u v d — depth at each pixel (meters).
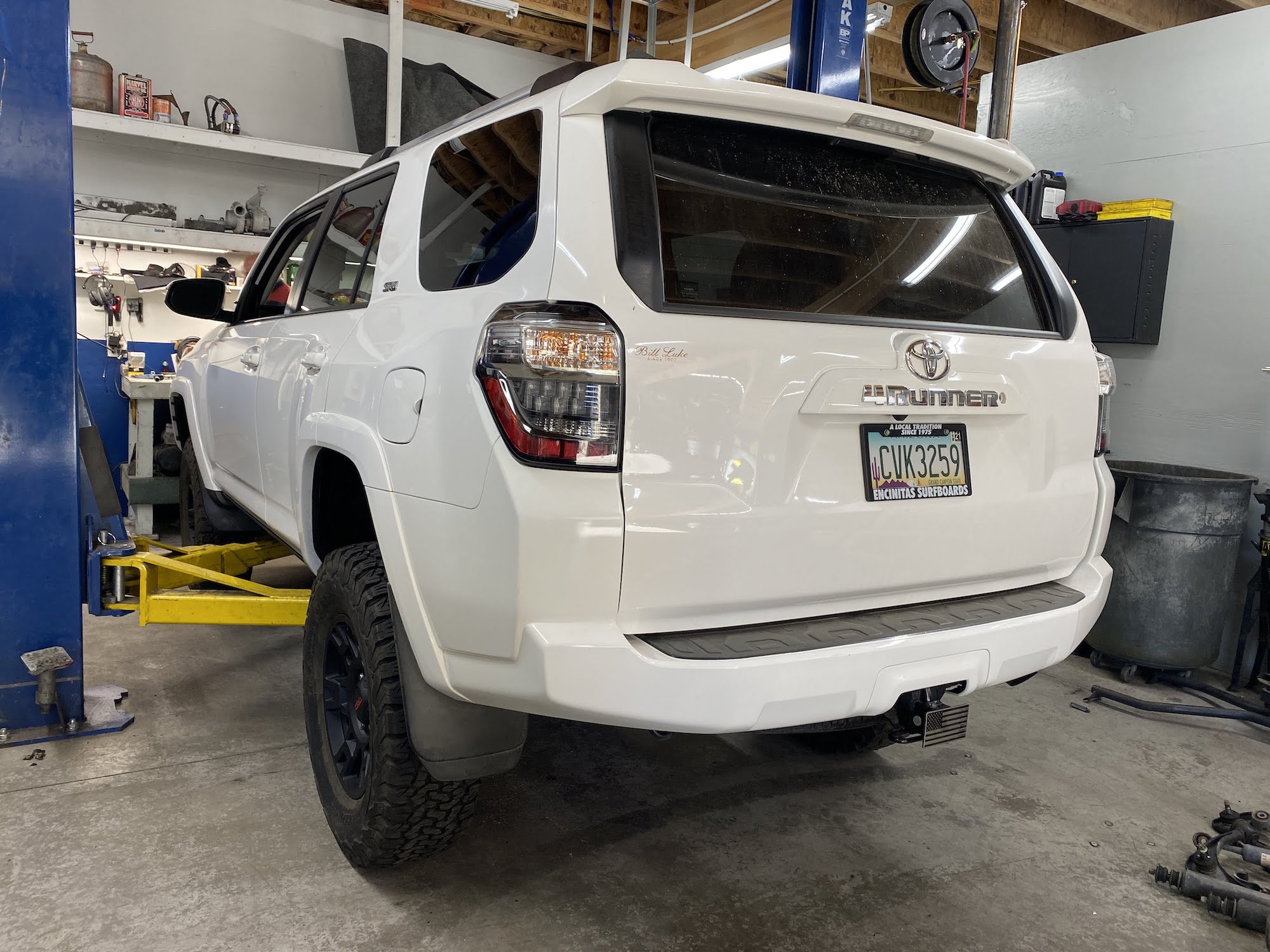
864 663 1.50
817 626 1.58
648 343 1.41
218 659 3.35
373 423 1.79
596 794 2.43
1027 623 1.72
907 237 1.79
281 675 3.20
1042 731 3.04
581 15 7.17
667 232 1.50
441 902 1.91
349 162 6.61
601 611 1.39
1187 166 3.91
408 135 7.11
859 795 2.50
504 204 1.65
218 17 6.84
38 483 2.50
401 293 1.92
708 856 2.14
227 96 6.94
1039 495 1.87
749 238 1.58
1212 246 3.84
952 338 1.72
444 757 1.63
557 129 1.52
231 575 3.15
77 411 2.57
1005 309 1.89
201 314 3.17
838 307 1.63
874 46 7.72
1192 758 2.86
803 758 2.72
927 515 1.69
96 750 2.55
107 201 6.09
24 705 2.60
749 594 1.50
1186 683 3.52
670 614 1.45
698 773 2.59
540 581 1.37
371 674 1.77
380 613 1.80
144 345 6.04
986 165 1.92
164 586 2.83
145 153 6.62
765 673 1.42
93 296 6.00
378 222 2.20
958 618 1.68
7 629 2.53
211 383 3.30
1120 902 2.03
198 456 3.53
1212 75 3.81
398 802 1.77
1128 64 4.10
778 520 1.51
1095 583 1.96
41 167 2.37
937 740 1.71
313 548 2.25
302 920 1.82
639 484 1.40
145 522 4.95
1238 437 3.80
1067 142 4.38
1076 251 4.17
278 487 2.53
